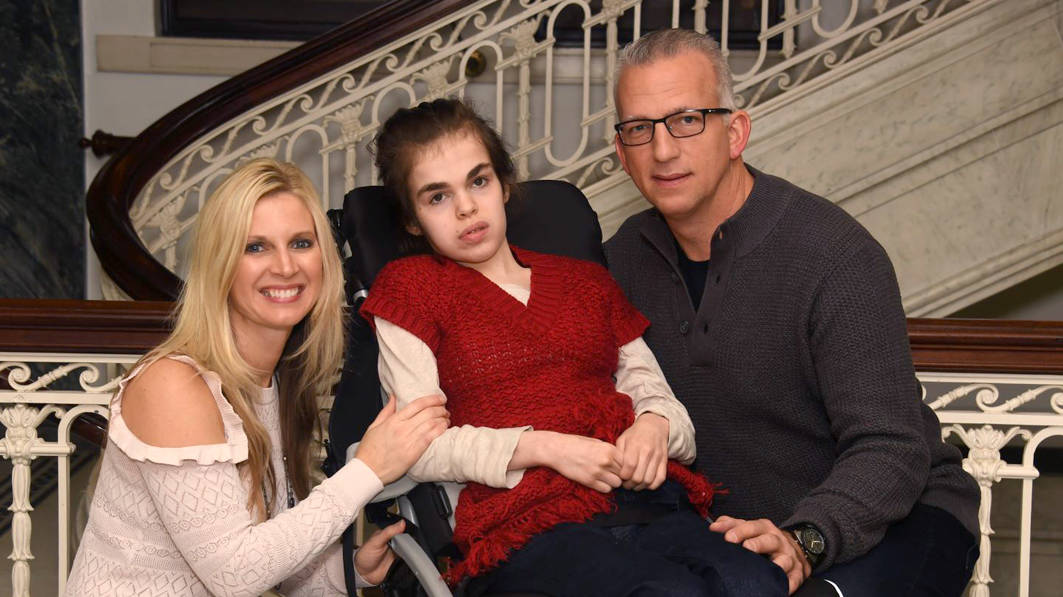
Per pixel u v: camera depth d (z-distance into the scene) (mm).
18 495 2045
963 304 3523
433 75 3439
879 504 1571
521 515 1553
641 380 1775
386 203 1884
